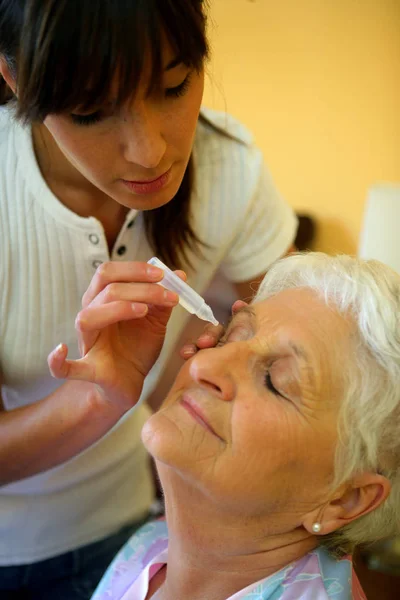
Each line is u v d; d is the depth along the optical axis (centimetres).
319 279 93
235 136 118
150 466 160
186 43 66
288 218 128
